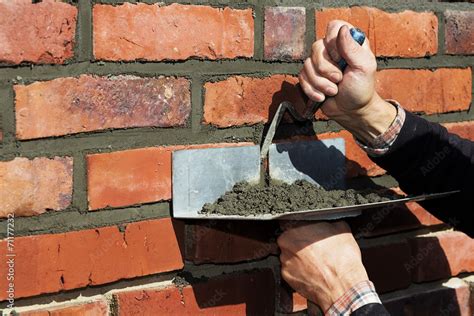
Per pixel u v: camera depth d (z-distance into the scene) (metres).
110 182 1.14
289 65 1.33
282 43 1.31
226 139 1.26
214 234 1.25
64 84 1.08
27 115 1.05
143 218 1.18
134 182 1.16
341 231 1.22
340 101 1.23
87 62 1.10
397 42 1.47
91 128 1.11
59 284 1.11
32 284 1.08
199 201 1.21
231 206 1.18
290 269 1.22
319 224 1.21
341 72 1.20
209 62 1.23
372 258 1.47
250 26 1.26
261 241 1.31
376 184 1.50
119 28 1.12
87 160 1.12
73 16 1.08
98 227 1.14
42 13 1.05
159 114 1.18
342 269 1.18
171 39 1.17
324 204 1.20
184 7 1.18
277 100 1.32
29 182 1.06
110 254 1.15
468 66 1.61
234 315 1.29
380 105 1.27
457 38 1.58
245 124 1.28
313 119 1.38
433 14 1.53
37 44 1.05
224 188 1.24
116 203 1.15
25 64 1.04
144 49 1.15
